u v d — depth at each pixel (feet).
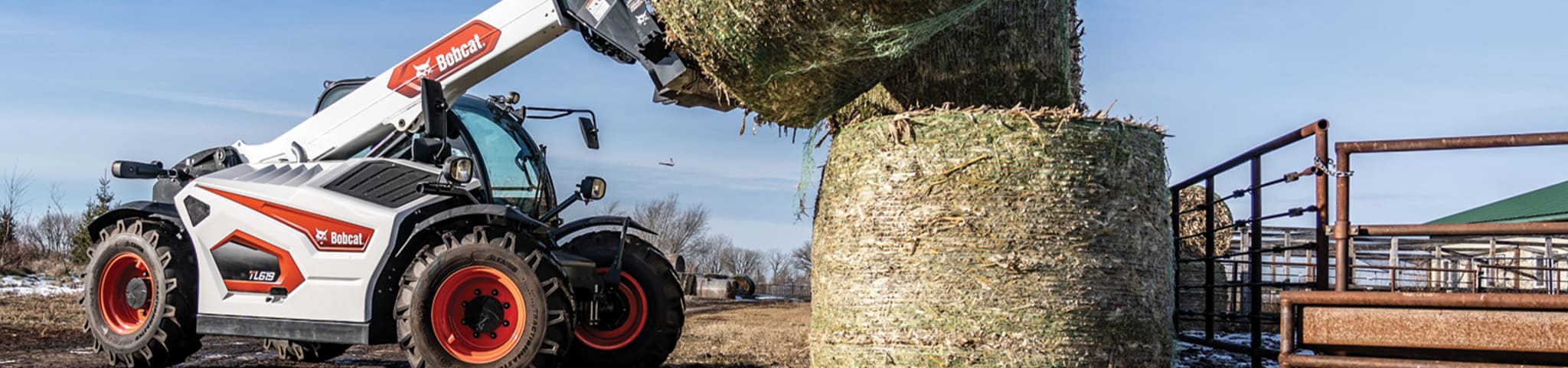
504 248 16.67
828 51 14.15
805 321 37.99
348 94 20.12
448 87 19.15
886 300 14.61
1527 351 12.53
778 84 14.85
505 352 16.49
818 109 15.39
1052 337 14.20
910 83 16.06
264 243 18.04
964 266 14.26
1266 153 16.88
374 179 18.08
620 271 18.78
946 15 14.11
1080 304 14.29
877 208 14.73
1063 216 14.32
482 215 17.19
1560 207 63.77
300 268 17.65
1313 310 13.34
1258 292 17.87
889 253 14.60
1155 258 15.19
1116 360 14.47
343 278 17.37
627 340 19.36
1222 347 19.21
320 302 17.46
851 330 14.96
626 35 16.58
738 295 73.67
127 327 19.81
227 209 18.45
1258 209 17.75
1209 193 20.36
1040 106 16.05
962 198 14.32
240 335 18.19
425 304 16.56
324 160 20.11
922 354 14.35
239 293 18.33
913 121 14.55
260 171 19.22
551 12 18.21
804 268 160.97
